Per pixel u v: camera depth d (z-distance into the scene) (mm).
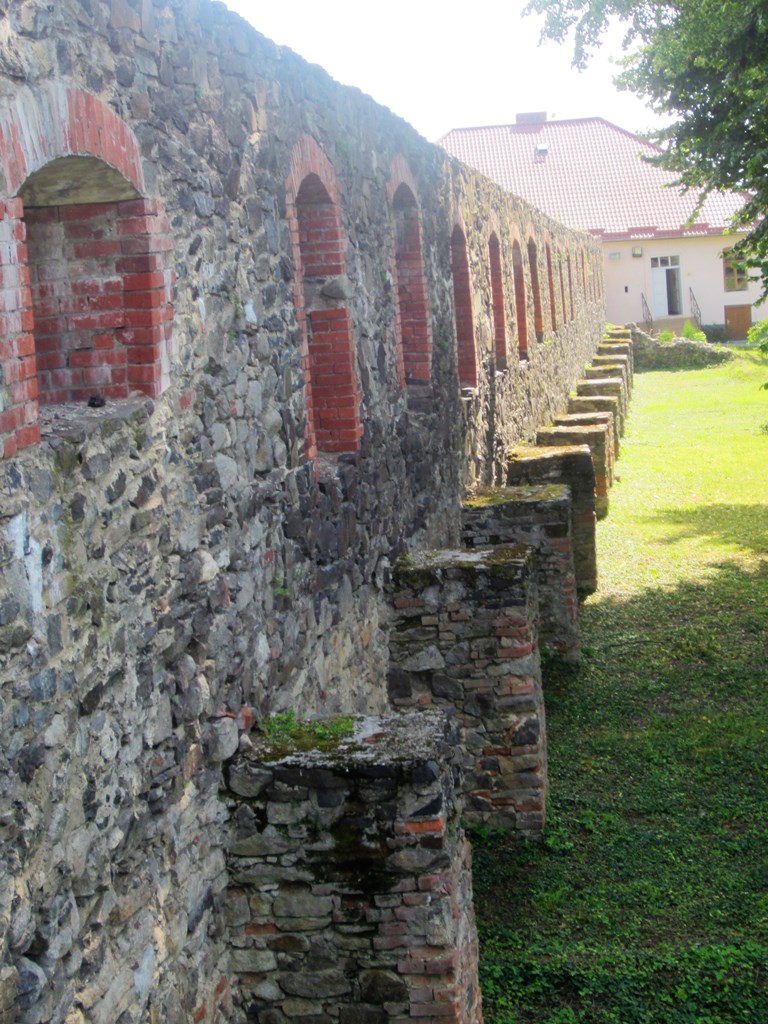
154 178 4480
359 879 4980
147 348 4434
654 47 12672
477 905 7359
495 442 14125
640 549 16375
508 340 15648
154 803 4375
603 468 18406
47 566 3576
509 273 16156
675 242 44469
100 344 4449
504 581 8188
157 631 4422
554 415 21844
